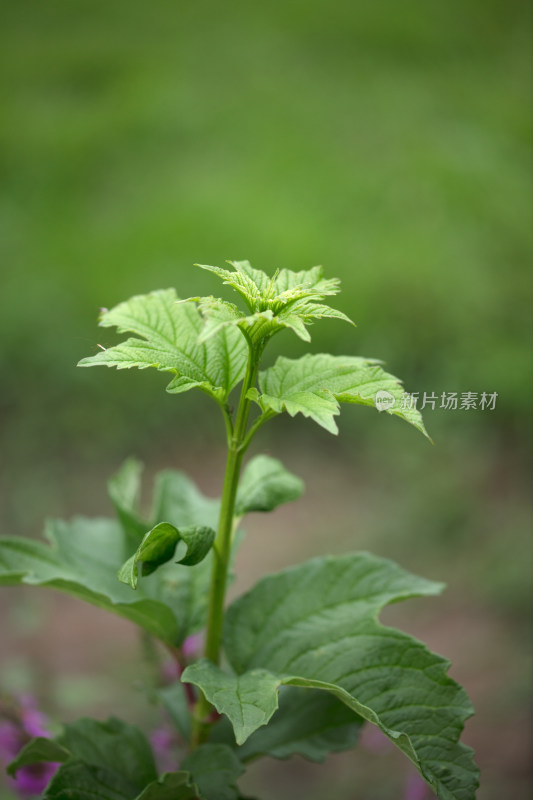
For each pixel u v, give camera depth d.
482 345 6.06
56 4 12.48
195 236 6.90
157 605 1.26
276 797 3.15
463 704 1.12
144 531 1.43
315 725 1.37
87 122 9.12
